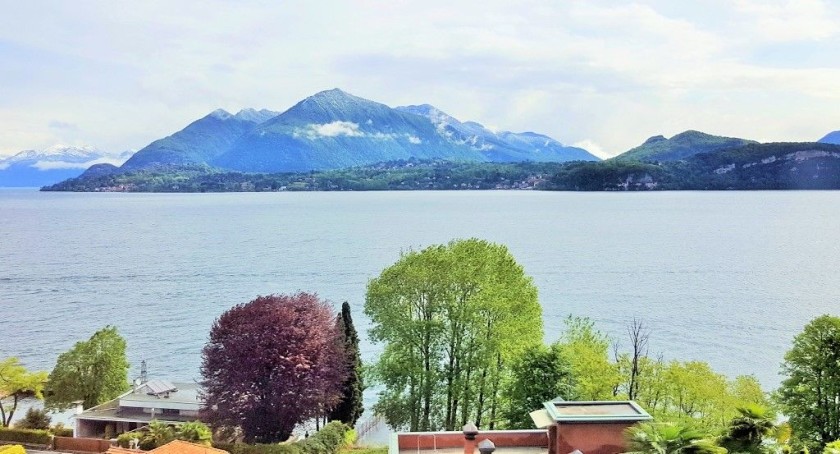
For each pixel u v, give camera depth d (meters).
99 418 72.00
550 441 34.12
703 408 60.97
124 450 45.78
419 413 60.88
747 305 153.25
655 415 57.12
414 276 60.69
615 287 177.00
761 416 34.66
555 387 55.47
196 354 118.62
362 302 158.00
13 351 121.75
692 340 122.75
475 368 60.94
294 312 64.69
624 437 31.39
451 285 60.50
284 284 184.12
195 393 77.31
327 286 179.25
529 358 56.62
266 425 61.19
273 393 60.47
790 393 54.59
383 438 71.62
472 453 33.47
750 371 104.25
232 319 64.06
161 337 130.38
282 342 61.66
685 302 157.00
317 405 61.84
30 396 80.56
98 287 185.50
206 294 172.75
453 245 66.94
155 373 107.44
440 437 38.06
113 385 77.06
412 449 37.91
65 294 175.62
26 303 164.50
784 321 137.25
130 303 163.00
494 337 60.28
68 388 74.69
